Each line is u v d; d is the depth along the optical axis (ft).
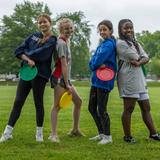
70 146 16.90
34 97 17.58
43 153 15.43
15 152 15.61
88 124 23.82
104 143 17.38
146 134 19.99
